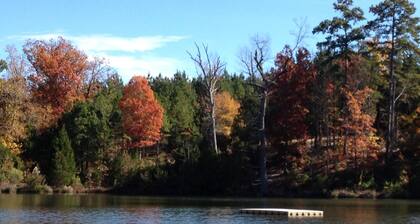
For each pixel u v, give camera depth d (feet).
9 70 258.57
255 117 236.22
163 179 220.64
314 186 198.49
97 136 251.39
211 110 236.84
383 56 224.33
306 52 223.30
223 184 212.43
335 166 206.59
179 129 292.81
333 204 153.17
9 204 144.46
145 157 284.82
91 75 312.50
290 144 221.46
